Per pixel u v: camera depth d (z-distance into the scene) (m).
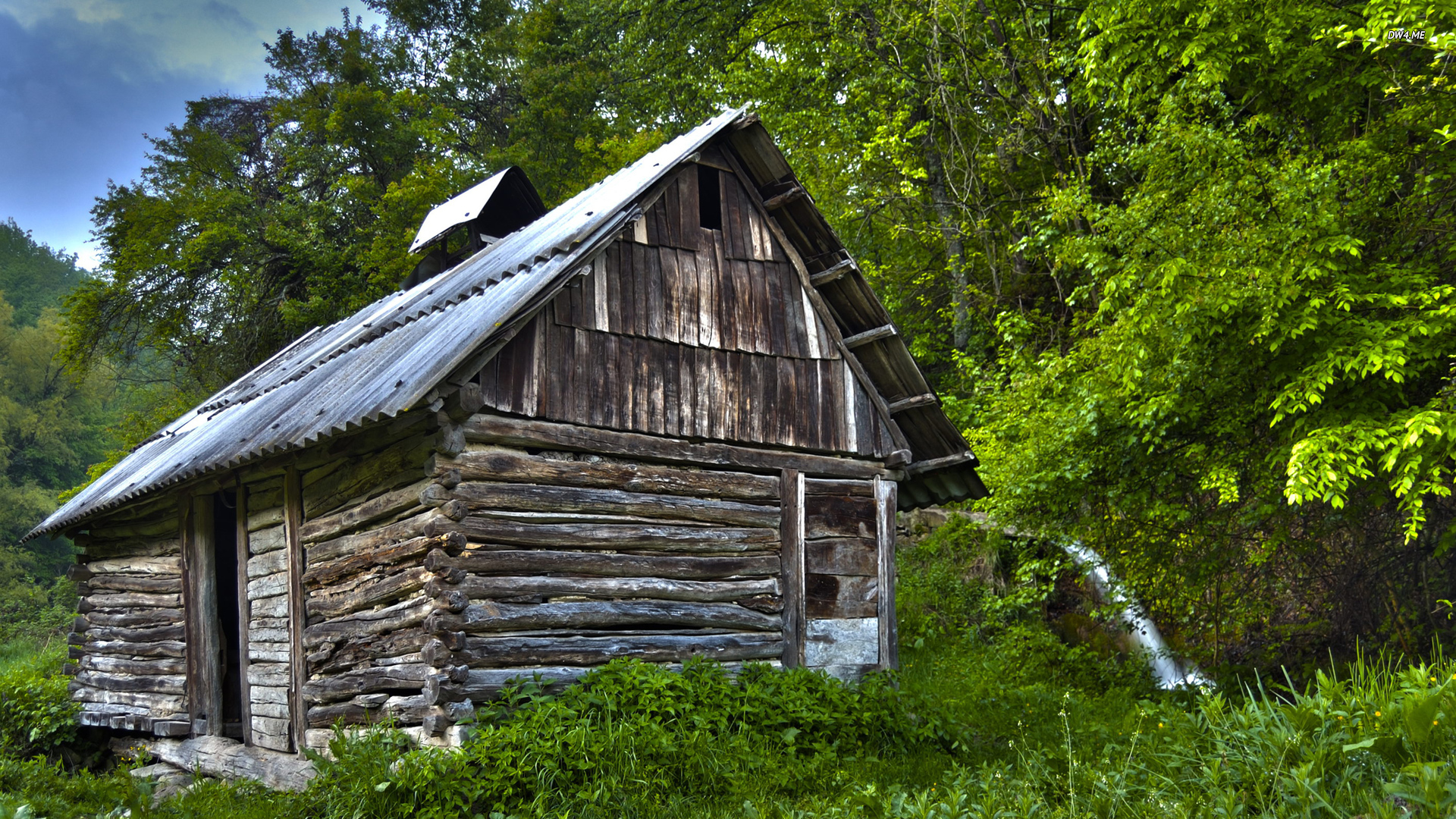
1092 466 10.94
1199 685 10.75
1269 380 9.50
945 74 17.83
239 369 29.50
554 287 8.35
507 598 7.92
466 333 7.95
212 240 28.23
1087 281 15.98
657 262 9.41
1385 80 10.05
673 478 9.12
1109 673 11.45
